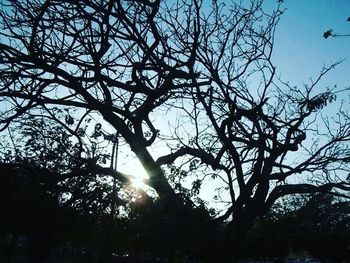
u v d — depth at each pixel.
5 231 14.03
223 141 8.44
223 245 8.22
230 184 8.57
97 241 23.41
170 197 8.27
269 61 9.45
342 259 48.59
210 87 8.54
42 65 7.88
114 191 10.62
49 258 45.44
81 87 8.21
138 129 8.44
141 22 7.95
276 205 13.27
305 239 20.08
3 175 10.24
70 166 9.90
